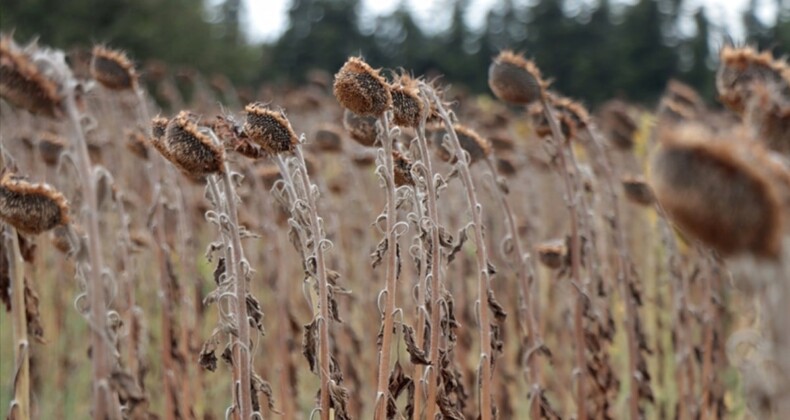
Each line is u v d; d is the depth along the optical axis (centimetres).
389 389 596
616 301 1076
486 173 726
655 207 879
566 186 765
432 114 654
